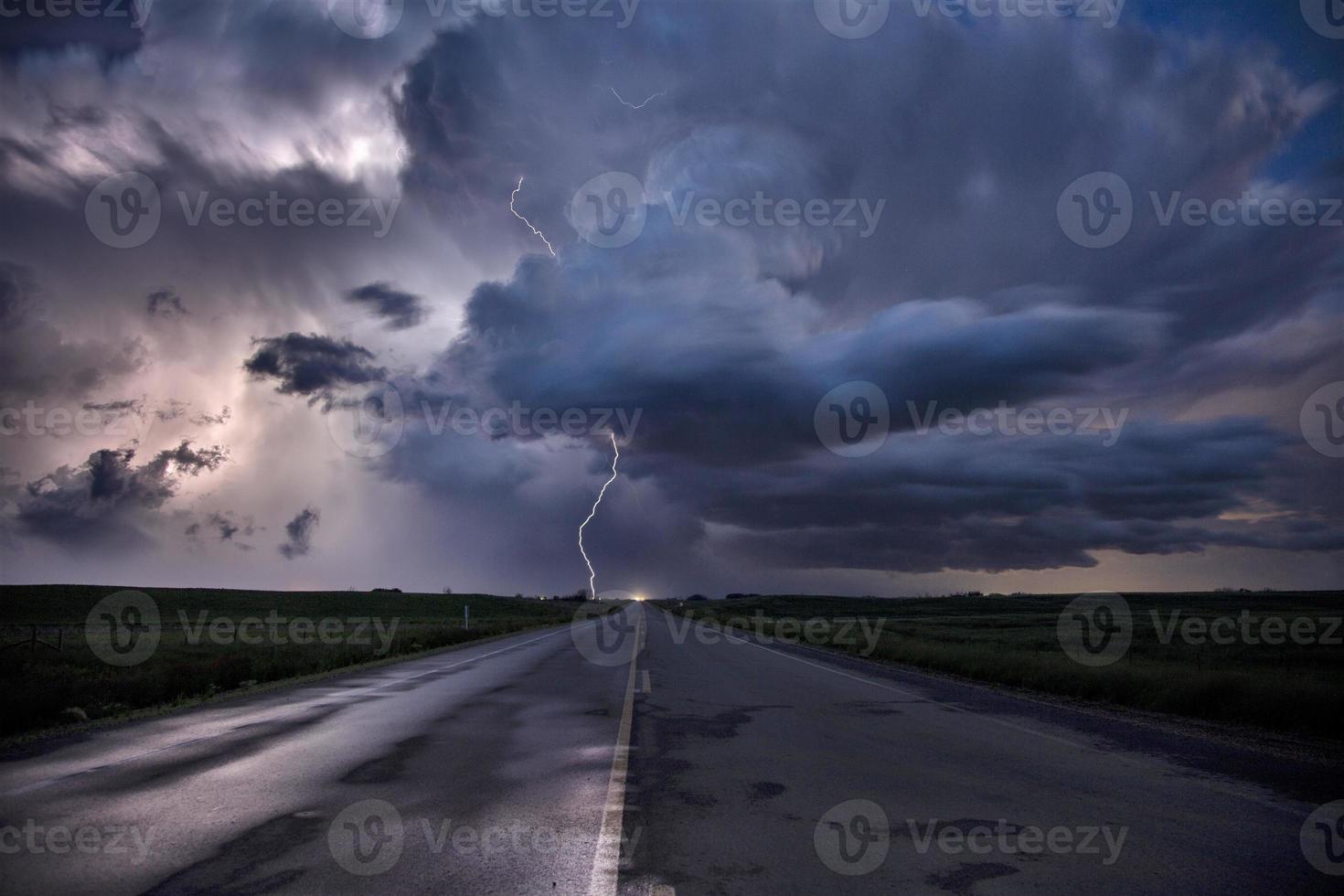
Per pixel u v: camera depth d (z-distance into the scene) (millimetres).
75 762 8727
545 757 9125
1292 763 9039
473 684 17500
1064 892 4902
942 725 11859
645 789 7562
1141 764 8867
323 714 12695
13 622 55719
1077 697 15781
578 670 20969
